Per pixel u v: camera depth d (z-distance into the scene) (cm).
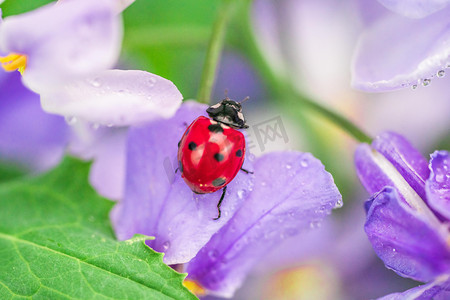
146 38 15
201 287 13
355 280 15
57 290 12
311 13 17
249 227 12
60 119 15
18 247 12
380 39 13
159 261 12
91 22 11
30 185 13
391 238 12
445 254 12
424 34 12
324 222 15
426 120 16
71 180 13
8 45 11
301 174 12
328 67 17
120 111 12
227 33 16
